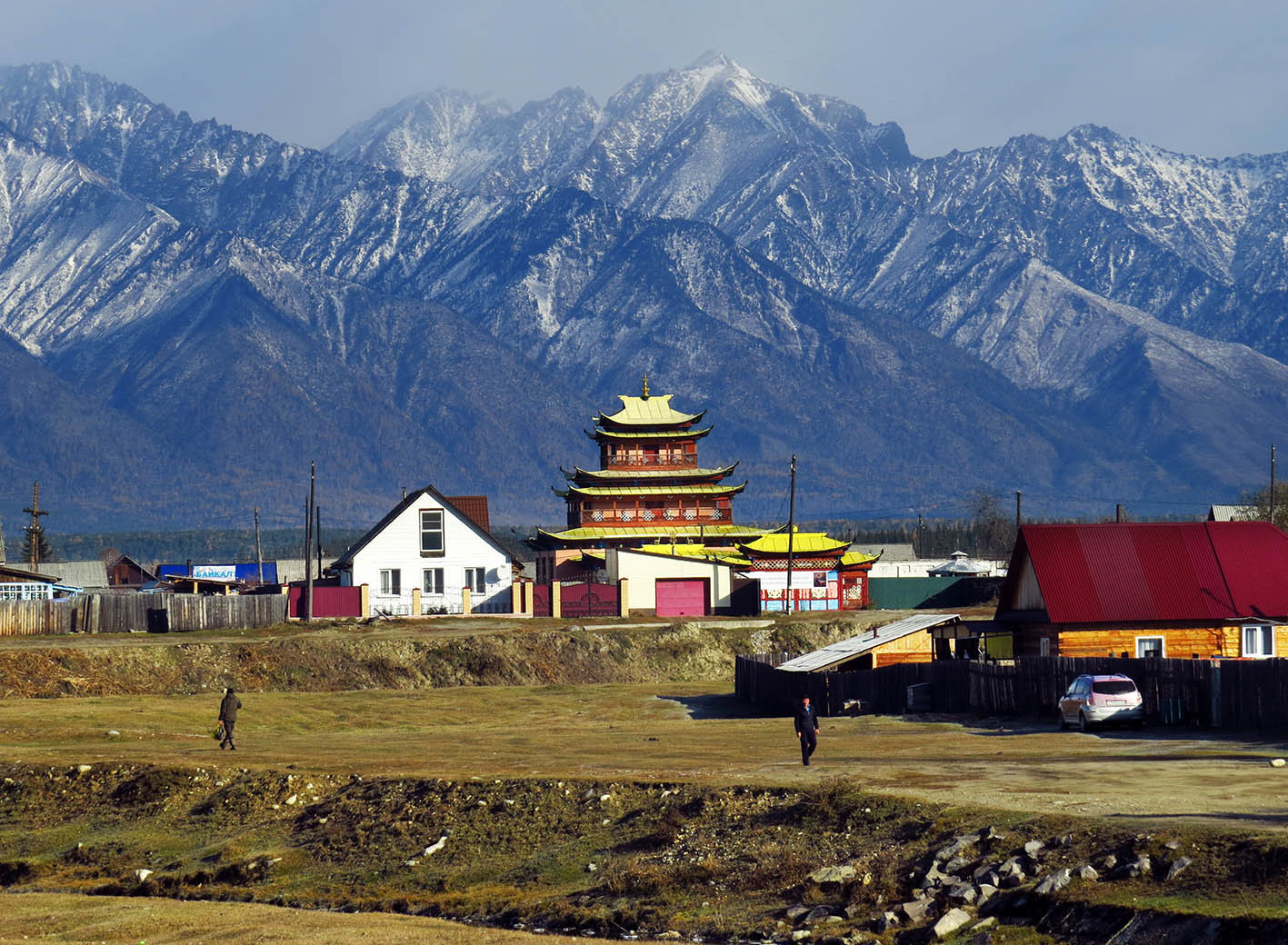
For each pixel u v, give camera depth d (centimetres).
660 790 15125
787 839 13288
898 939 10900
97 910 13600
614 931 12275
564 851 14300
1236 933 9631
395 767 17662
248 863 15188
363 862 15012
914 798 13312
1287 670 16938
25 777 18275
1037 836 11750
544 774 16338
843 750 18025
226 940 12225
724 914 12138
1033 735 18675
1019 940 10438
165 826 16788
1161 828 11231
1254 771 13912
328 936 12131
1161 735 17812
